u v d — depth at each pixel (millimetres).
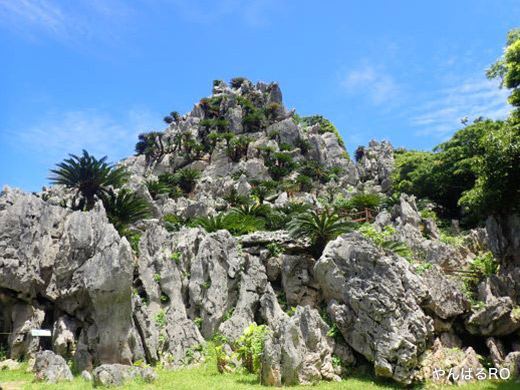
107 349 18641
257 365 17781
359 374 18688
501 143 23719
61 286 20672
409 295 18609
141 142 89375
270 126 87125
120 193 36812
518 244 23609
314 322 18453
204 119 87750
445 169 52156
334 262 20297
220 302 22469
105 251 19000
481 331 19594
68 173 35781
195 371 18641
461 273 24359
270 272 25250
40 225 22172
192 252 24062
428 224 34344
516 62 24562
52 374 16828
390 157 80375
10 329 21125
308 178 66625
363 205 44531
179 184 70188
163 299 22625
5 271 20453
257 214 39875
